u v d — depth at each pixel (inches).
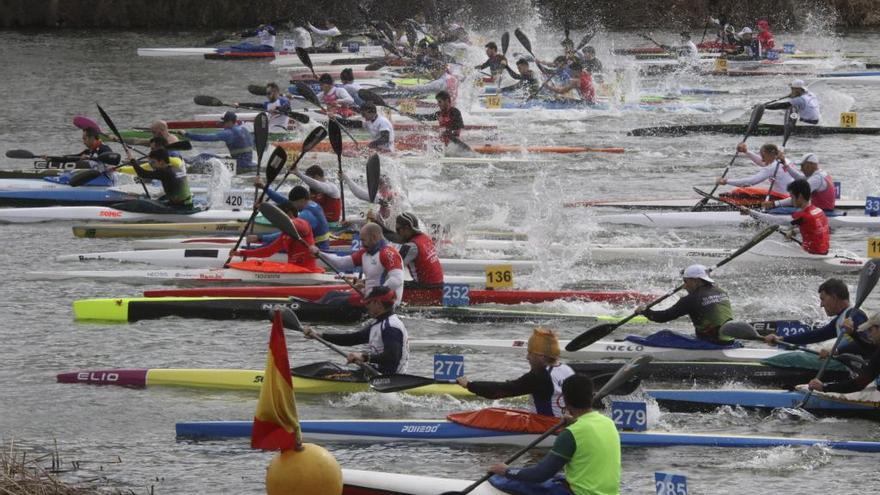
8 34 6983.3
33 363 1829.5
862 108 4899.1
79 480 1385.3
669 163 3668.8
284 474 1094.4
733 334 1659.7
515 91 4773.6
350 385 1665.8
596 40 7096.5
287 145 3528.5
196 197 2994.6
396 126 4001.0
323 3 7529.5
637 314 1715.1
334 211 2511.1
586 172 3516.2
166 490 1362.0
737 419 1600.6
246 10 7554.1
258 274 2266.2
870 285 1638.8
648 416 1585.9
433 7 7416.3
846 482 1379.2
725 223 2832.2
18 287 2274.9
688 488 1362.0
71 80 5275.6
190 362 1836.9
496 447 1462.8
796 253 2429.9
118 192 2972.4
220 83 5275.6
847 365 1637.6
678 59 6013.8
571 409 1161.4
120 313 2070.6
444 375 1659.7
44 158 3002.0
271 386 1082.7
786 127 3097.9
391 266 1889.8
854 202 3016.7
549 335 1416.1
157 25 7514.8
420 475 1378.0
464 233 2573.8
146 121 4266.7
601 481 1135.0
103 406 1643.7
